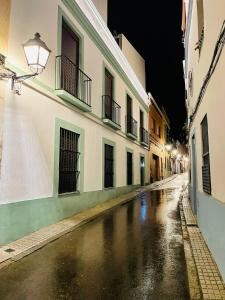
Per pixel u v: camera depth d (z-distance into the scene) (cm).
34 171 695
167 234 693
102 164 1208
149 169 2339
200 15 638
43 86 754
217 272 422
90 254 533
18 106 645
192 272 441
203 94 593
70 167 929
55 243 609
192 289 377
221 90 385
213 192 478
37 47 588
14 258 502
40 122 735
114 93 1415
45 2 785
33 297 359
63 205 841
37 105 725
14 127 627
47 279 416
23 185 649
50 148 779
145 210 1080
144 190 1795
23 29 675
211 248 507
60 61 839
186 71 1292
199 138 707
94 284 398
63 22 915
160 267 464
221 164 398
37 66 598
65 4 907
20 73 652
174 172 4425
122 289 381
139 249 566
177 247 580
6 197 591
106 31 1252
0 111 583
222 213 389
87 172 1044
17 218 620
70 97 855
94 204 1099
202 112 623
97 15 1133
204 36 572
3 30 599
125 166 1598
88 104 1016
